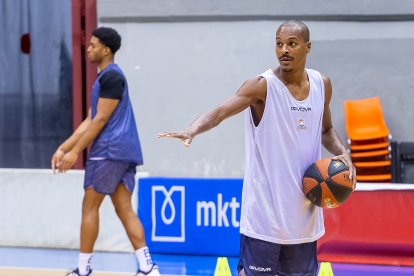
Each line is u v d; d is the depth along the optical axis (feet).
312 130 28.19
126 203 42.93
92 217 42.29
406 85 64.28
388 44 64.28
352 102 63.98
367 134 62.85
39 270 49.98
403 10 63.77
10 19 69.51
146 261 42.70
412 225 50.24
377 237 50.78
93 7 67.87
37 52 69.36
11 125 69.92
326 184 27.58
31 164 69.82
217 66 65.46
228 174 65.10
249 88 27.20
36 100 69.56
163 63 66.13
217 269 34.04
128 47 66.44
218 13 65.05
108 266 51.37
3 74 69.97
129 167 43.06
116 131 41.83
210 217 55.36
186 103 65.92
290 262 28.76
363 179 61.57
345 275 47.03
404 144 62.59
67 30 68.69
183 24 65.72
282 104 27.53
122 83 42.11
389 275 46.91
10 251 58.23
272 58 64.75
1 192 60.75
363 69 64.64
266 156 27.66
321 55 64.85
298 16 64.54
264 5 64.54
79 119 68.44
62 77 69.05
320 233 29.12
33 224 60.03
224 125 65.05
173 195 56.44
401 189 50.52
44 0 69.00
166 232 56.59
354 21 64.69
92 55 43.01
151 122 66.33
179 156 65.87
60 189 59.57
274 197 27.68
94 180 41.65
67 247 59.21
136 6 65.98
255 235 27.96
